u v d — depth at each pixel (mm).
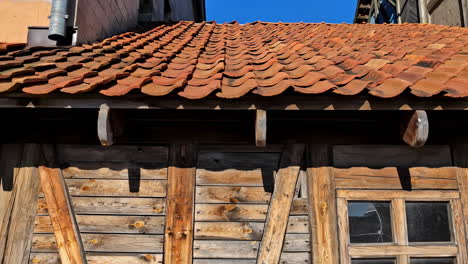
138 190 2736
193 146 2768
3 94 2129
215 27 6109
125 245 2658
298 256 2635
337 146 2785
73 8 3539
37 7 3512
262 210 2701
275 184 2711
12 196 2697
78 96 2164
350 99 2229
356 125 2797
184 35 4996
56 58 2881
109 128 2205
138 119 2725
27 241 2656
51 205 2682
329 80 2410
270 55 3320
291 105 2227
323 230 2645
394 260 2654
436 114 2645
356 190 2725
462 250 2641
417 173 2756
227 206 2705
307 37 4477
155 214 2703
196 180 2742
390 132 2760
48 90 2092
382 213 2748
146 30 5336
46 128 2783
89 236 2678
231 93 2162
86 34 3812
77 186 2744
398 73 2535
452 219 2697
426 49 3354
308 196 2699
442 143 2795
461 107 2217
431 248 2643
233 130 2781
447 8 6016
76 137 2777
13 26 3484
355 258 2637
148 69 2768
